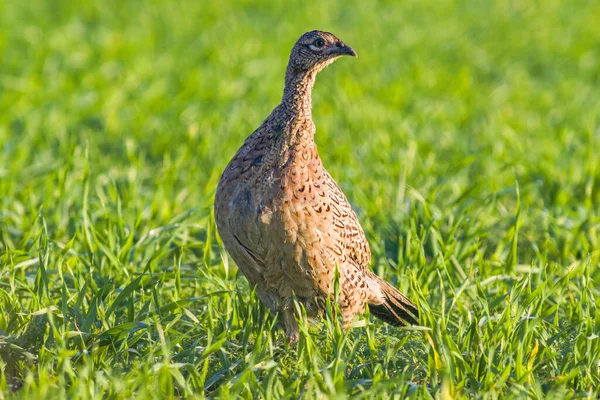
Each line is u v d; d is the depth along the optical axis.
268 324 8.89
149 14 28.09
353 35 26.12
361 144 15.62
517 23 28.83
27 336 8.01
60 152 14.48
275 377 7.62
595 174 13.23
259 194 8.28
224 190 8.53
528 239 11.59
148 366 7.33
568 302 9.59
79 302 8.34
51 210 11.84
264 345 8.10
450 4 31.78
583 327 8.65
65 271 9.80
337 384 7.30
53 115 16.61
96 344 7.82
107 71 20.77
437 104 18.86
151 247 10.35
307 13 28.89
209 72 20.84
